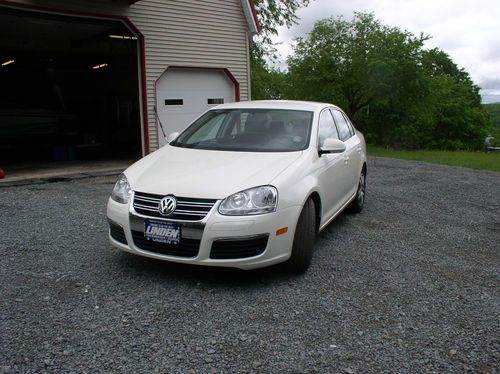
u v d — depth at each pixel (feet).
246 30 43.47
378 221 21.53
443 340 10.58
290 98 91.40
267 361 9.46
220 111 18.56
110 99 56.03
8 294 12.19
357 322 11.25
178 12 38.19
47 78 55.06
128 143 53.42
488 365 9.63
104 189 27.12
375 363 9.55
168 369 9.05
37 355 9.37
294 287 13.15
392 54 78.43
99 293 12.35
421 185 32.45
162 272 13.88
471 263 16.06
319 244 17.54
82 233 17.89
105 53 53.78
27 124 47.73
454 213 23.86
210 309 11.61
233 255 12.35
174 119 39.19
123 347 9.77
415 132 103.14
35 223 19.26
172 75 38.88
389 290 13.28
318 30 84.69
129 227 13.04
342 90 86.63
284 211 12.84
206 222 12.13
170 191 12.66
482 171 41.37
